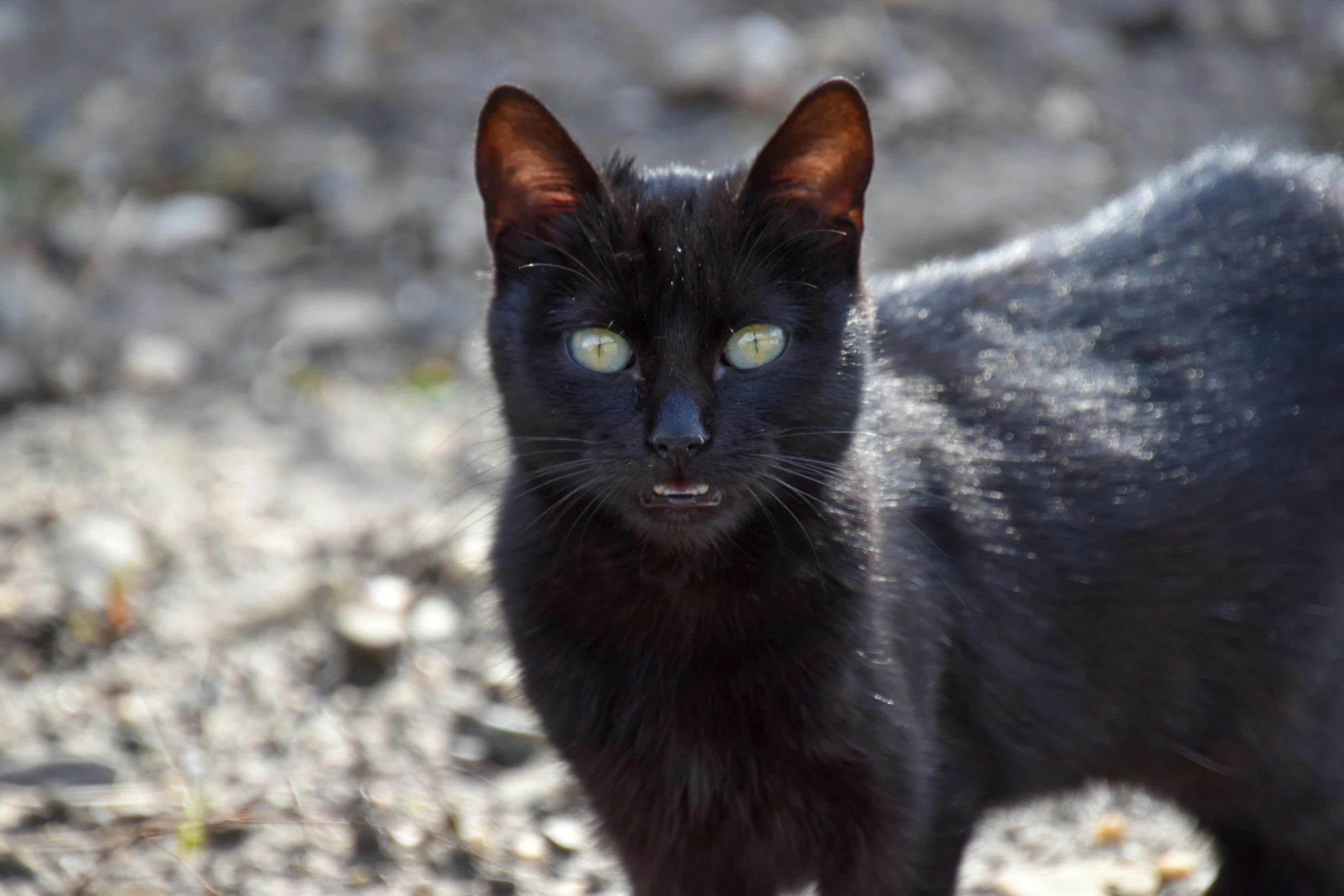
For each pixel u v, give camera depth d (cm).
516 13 1827
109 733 891
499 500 717
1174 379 738
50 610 971
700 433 625
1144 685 729
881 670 648
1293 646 729
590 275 654
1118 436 724
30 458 1170
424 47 1777
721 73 1653
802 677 648
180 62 1775
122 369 1306
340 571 1031
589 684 675
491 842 821
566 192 675
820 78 1669
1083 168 1558
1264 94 1703
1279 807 750
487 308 702
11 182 1567
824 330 662
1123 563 712
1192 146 1608
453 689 938
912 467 696
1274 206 781
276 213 1553
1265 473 725
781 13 1802
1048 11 1850
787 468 653
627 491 645
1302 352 743
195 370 1321
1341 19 1838
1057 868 803
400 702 927
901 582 666
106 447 1185
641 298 645
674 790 674
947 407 721
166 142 1650
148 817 821
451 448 1191
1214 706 738
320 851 809
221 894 777
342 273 1459
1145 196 814
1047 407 727
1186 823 827
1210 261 767
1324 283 757
